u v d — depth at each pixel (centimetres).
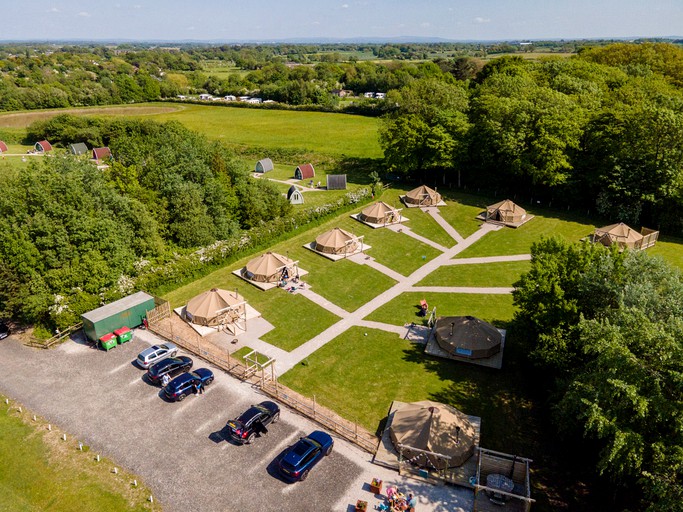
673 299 2772
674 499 2020
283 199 6931
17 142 12988
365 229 6794
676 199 6316
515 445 3089
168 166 6066
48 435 3125
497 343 3934
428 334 4356
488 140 7894
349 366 3897
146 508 2616
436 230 6844
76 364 3859
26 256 4209
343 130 13150
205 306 4403
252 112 15950
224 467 2892
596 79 9194
